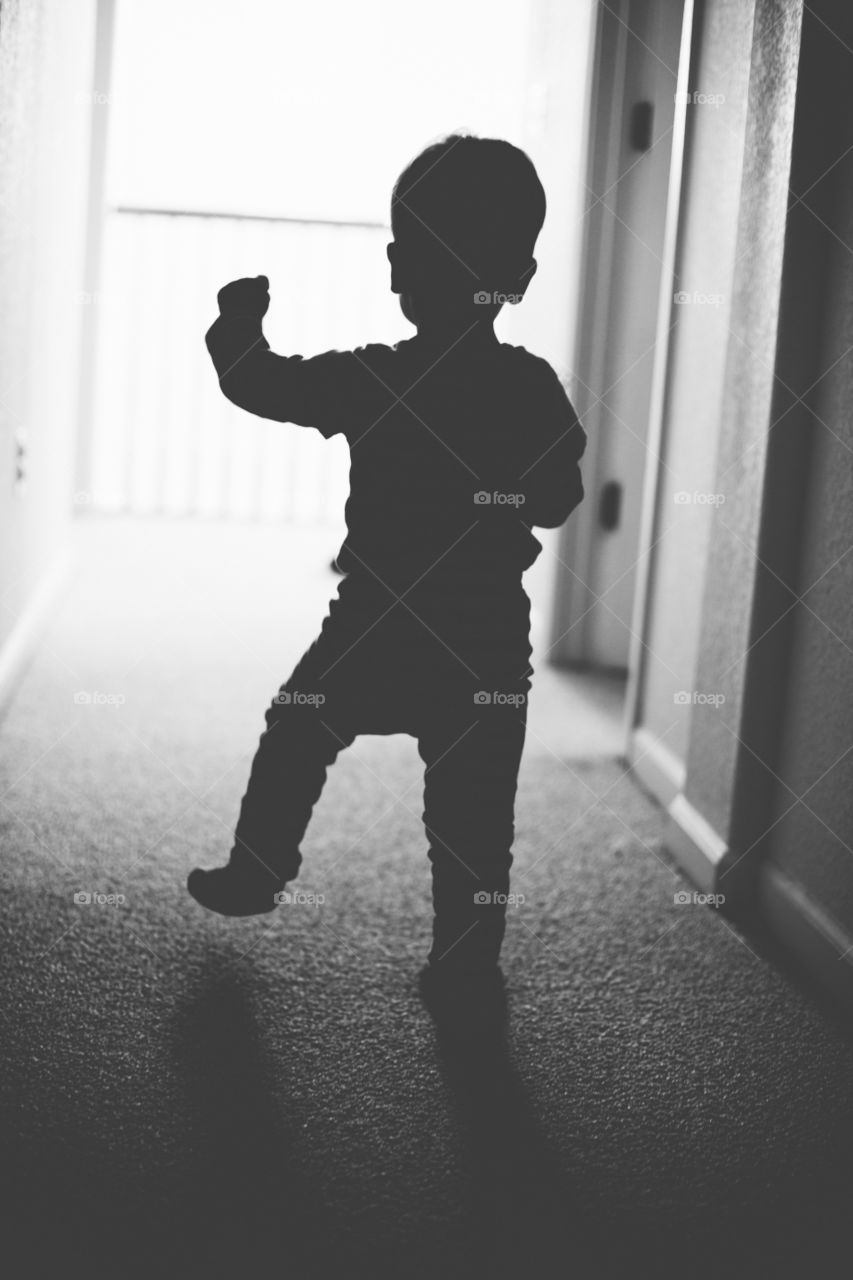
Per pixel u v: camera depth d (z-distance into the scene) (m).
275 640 3.09
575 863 1.84
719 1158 1.15
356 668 1.34
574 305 2.88
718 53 1.96
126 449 5.03
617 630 3.07
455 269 1.30
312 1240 1.01
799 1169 1.14
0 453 2.31
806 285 1.57
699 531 2.01
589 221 2.80
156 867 1.74
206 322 4.96
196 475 5.05
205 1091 1.21
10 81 2.14
